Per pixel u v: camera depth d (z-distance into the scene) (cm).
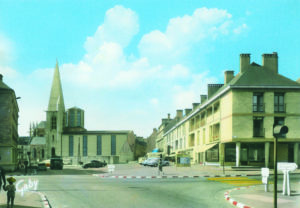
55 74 13350
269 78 3559
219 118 3909
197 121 5322
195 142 5366
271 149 3550
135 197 1363
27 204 1138
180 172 3148
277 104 3503
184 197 1366
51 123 12925
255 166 3416
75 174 3516
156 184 2005
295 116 3456
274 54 3778
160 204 1166
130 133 13275
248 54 3822
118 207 1101
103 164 6762
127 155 11994
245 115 3431
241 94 3459
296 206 1054
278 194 1389
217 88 4744
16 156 5741
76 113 13738
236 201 1167
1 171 1012
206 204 1172
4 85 4681
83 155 12788
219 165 3812
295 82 3553
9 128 4525
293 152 3584
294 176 2534
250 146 3569
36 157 12875
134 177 2695
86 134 12925
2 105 4547
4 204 1133
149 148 13988
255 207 1034
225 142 3634
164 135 9262
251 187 1703
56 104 13012
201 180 2300
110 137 13000
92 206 1126
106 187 1823
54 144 12769
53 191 1628
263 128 3438
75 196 1409
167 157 7175
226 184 1983
